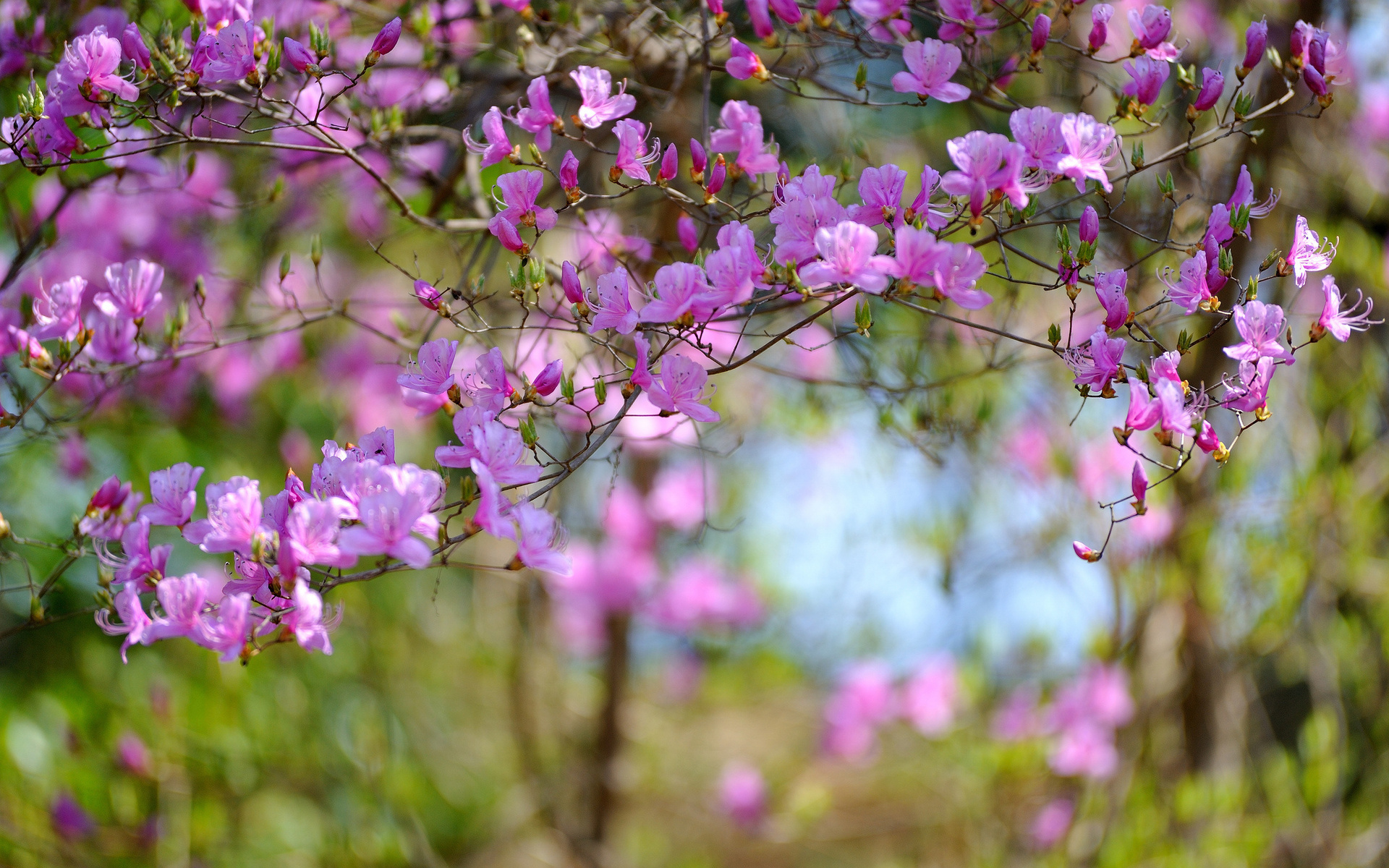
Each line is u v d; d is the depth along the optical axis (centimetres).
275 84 228
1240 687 353
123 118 179
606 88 172
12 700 371
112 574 166
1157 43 168
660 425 293
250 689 375
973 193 144
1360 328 157
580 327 162
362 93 247
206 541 141
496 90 238
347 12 247
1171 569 316
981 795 380
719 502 430
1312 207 296
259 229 307
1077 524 341
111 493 175
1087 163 153
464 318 243
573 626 462
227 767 356
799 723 514
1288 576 312
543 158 181
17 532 324
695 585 465
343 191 294
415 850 385
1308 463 316
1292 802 333
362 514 129
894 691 438
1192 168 193
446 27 246
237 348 335
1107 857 328
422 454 395
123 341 203
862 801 523
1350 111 306
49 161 178
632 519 420
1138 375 149
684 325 146
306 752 378
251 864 375
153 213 299
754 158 177
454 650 475
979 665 394
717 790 464
